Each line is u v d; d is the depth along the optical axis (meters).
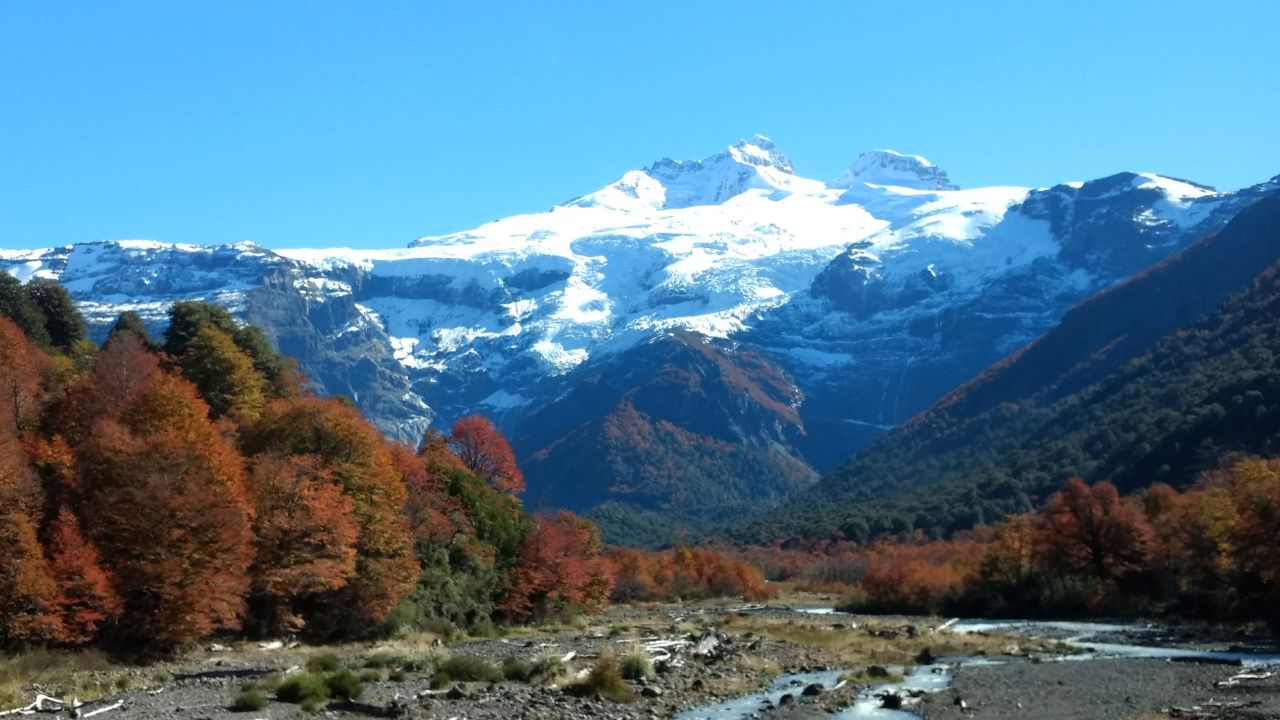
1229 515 100.69
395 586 87.19
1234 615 105.75
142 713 44.62
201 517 68.69
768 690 59.16
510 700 50.19
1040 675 64.75
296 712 45.38
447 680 54.56
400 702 47.47
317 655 66.44
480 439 142.12
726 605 170.62
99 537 67.25
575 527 131.88
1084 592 126.25
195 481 70.50
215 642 73.75
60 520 65.94
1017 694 56.72
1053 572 131.00
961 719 49.34
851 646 86.38
